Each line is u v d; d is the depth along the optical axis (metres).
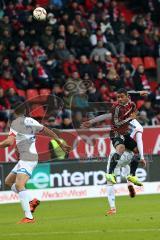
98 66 59.91
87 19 64.38
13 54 57.72
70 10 63.47
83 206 41.62
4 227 30.73
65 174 47.44
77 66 59.19
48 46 59.53
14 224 31.91
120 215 34.41
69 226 30.06
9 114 50.41
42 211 39.22
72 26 61.94
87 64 59.09
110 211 35.34
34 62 57.91
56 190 47.16
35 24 60.00
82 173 47.91
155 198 45.28
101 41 61.44
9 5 60.97
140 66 60.59
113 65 60.47
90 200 45.88
